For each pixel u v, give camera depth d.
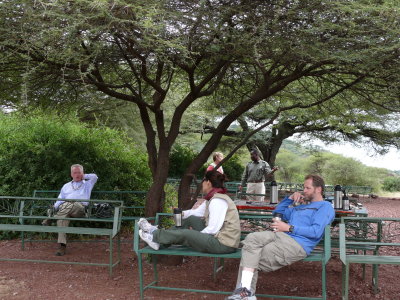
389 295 4.84
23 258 6.34
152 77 7.65
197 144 23.45
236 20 5.15
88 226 8.27
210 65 7.18
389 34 4.56
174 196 9.80
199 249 4.45
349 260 4.17
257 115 18.59
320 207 4.36
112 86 5.96
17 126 8.44
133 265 5.98
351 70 5.52
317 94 7.74
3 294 4.71
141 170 9.07
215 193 4.68
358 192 23.11
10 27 4.48
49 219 6.52
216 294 4.81
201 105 10.79
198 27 4.91
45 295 4.70
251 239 4.23
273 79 6.13
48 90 6.59
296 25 5.01
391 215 14.20
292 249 4.14
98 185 8.20
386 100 6.57
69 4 4.23
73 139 8.29
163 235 4.54
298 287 5.09
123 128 14.16
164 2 4.61
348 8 4.36
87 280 5.27
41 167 7.93
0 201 7.70
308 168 28.33
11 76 5.95
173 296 4.71
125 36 4.71
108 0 4.06
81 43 4.63
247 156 26.30
